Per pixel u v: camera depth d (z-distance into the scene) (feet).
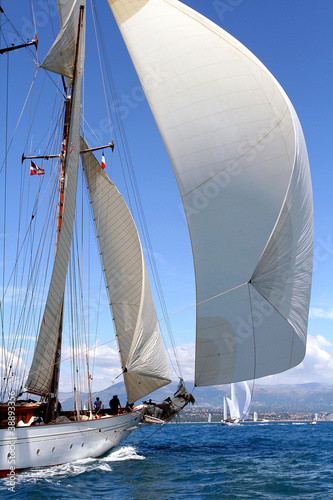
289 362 61.05
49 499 41.42
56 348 64.39
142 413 72.95
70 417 68.74
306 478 52.19
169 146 64.80
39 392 62.80
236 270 61.05
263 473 55.62
